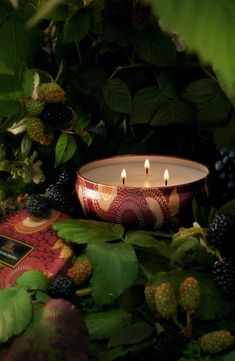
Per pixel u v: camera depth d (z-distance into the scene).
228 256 0.54
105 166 0.70
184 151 0.77
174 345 0.48
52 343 0.48
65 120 0.66
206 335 0.48
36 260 0.59
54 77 0.74
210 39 0.08
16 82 0.68
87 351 0.48
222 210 0.58
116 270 0.55
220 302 0.53
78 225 0.60
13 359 0.48
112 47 0.72
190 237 0.55
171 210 0.60
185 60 0.72
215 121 0.71
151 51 0.69
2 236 0.63
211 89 0.70
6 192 0.73
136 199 0.59
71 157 0.75
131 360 0.51
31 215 0.64
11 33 0.69
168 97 0.72
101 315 0.53
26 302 0.51
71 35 0.67
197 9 0.08
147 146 0.76
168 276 0.54
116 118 0.73
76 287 0.57
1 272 0.59
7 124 0.68
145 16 0.67
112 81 0.71
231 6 0.08
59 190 0.67
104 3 0.68
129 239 0.58
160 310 0.50
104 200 0.60
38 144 0.75
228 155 0.65
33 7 0.68
